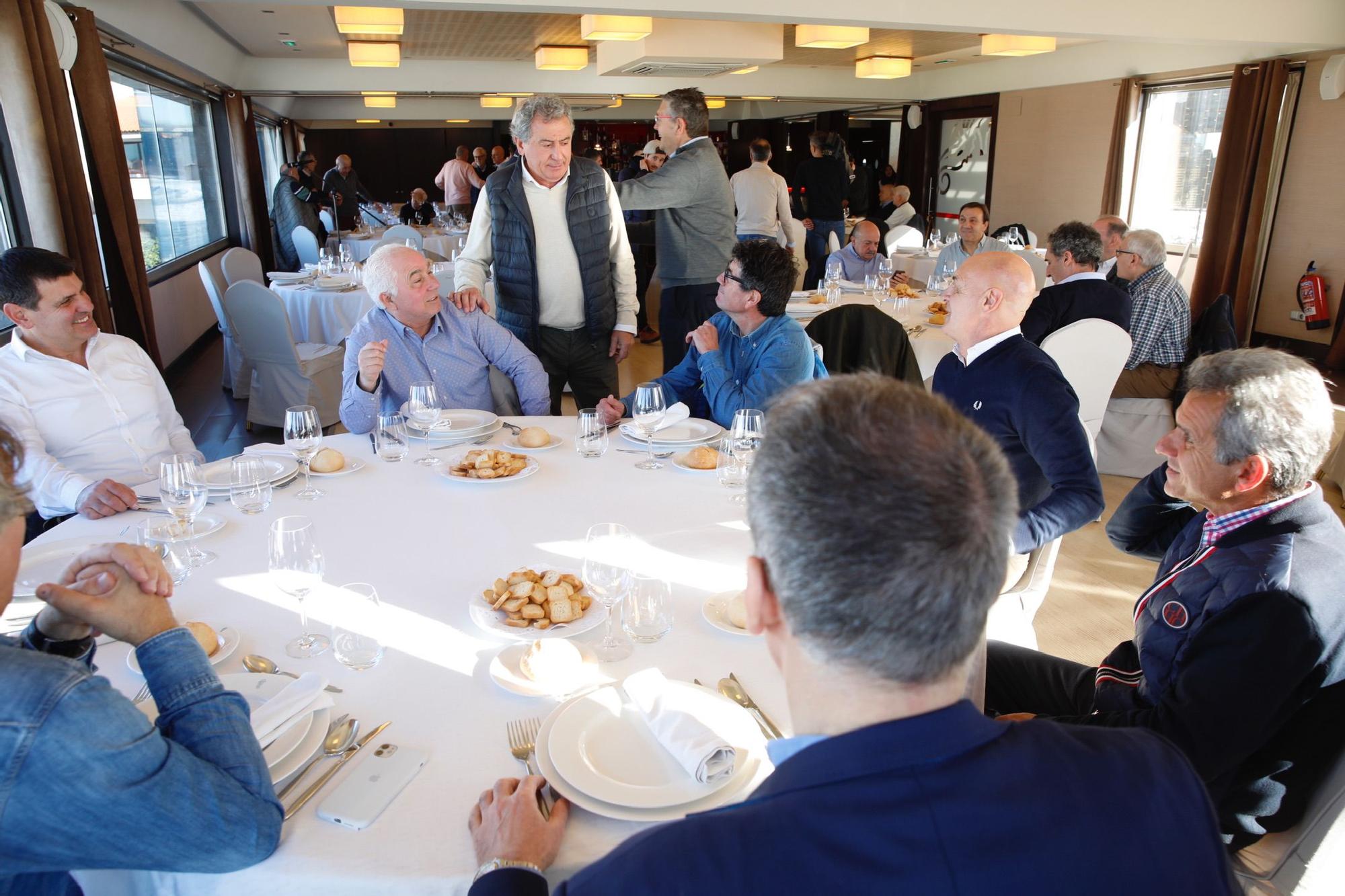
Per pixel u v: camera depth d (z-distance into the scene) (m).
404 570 1.56
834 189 8.37
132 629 0.97
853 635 0.59
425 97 12.00
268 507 1.86
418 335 2.70
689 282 4.13
